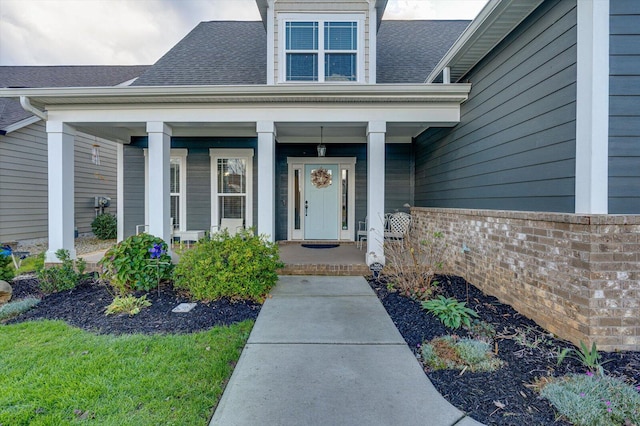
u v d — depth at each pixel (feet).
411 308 12.54
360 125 19.04
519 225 11.96
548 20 10.96
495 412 6.60
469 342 9.32
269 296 14.08
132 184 26.91
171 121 18.13
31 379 7.63
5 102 31.40
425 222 22.89
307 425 6.24
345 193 28.43
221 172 27.53
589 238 8.85
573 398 6.66
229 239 14.55
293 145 27.94
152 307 12.67
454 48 15.02
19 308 12.23
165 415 6.47
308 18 20.62
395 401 6.98
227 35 29.50
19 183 28.76
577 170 9.65
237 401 6.95
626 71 9.22
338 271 17.71
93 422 6.24
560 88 10.39
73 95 17.03
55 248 18.45
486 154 15.07
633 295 8.84
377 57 26.40
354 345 9.63
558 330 9.99
